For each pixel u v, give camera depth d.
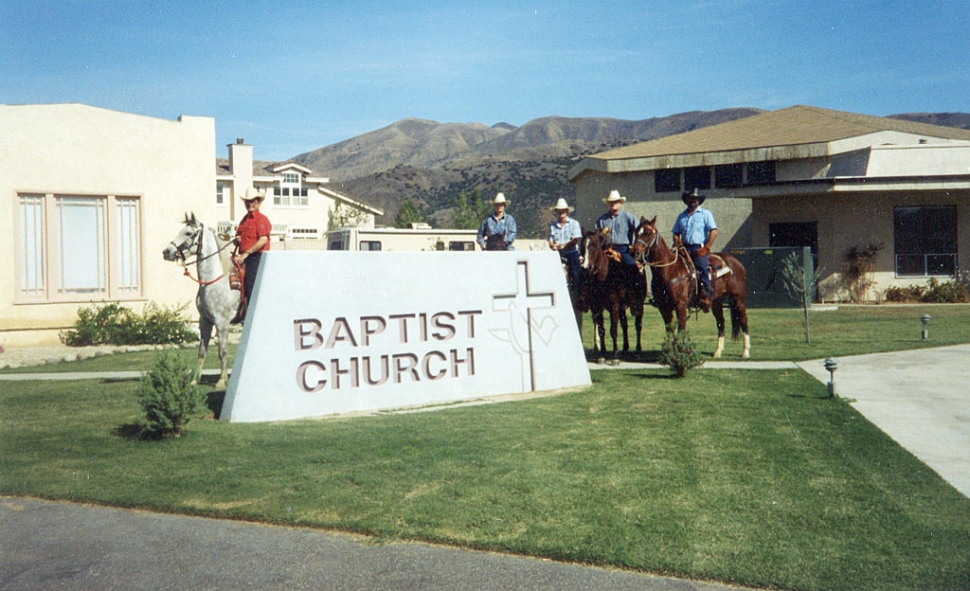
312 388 9.52
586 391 10.94
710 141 34.03
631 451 7.55
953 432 8.31
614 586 4.82
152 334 18.06
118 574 5.02
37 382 12.37
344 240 29.75
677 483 6.58
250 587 4.83
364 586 4.83
